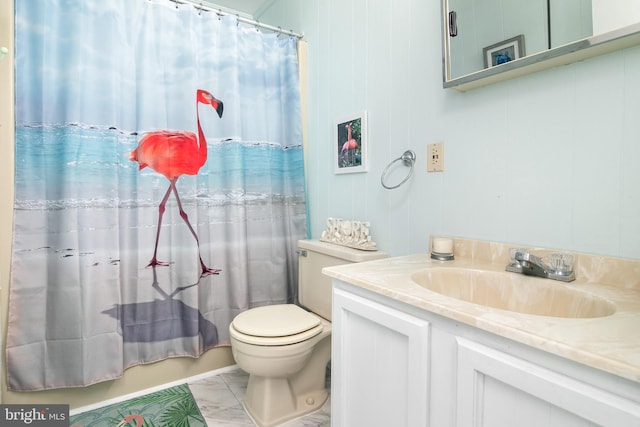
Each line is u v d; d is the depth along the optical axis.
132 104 1.60
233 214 1.84
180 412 1.51
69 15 1.44
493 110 1.17
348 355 1.01
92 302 1.49
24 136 1.39
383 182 1.58
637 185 0.87
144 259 1.64
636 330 0.59
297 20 2.19
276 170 2.02
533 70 1.04
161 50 1.67
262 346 1.30
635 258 0.88
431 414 0.76
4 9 1.34
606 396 0.50
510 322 0.62
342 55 1.81
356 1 1.71
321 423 1.45
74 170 1.43
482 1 1.13
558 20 0.96
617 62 0.90
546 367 0.56
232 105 1.82
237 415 1.50
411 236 1.46
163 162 1.67
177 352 1.74
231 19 1.83
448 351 0.72
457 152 1.28
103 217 1.51
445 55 1.23
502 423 0.62
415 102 1.42
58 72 1.44
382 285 0.88
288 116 2.07
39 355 1.43
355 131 1.72
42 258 1.42
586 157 0.96
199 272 1.78
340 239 1.70
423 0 1.38
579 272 0.96
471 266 1.11
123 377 1.62
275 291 2.00
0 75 1.34
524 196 1.09
